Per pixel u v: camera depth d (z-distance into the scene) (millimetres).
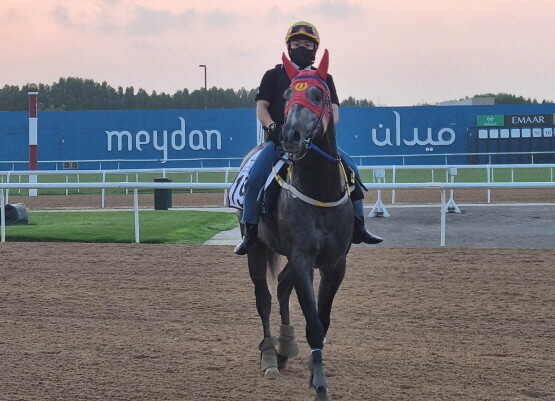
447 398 5188
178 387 5449
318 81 5059
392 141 36906
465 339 6723
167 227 14641
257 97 6066
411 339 6730
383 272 9750
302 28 5918
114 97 75500
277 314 7793
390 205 20469
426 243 12758
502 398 5195
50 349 6438
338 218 5289
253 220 5742
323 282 5535
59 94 76125
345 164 5719
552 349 6395
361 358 6152
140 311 7848
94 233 13641
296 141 4848
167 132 37094
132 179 31531
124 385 5488
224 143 37188
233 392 5359
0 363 6027
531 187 12078
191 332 7020
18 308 7980
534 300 8164
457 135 36938
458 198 23188
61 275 9727
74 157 36906
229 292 8727
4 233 12914
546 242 12805
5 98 76062
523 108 36938
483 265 10148
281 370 6016
